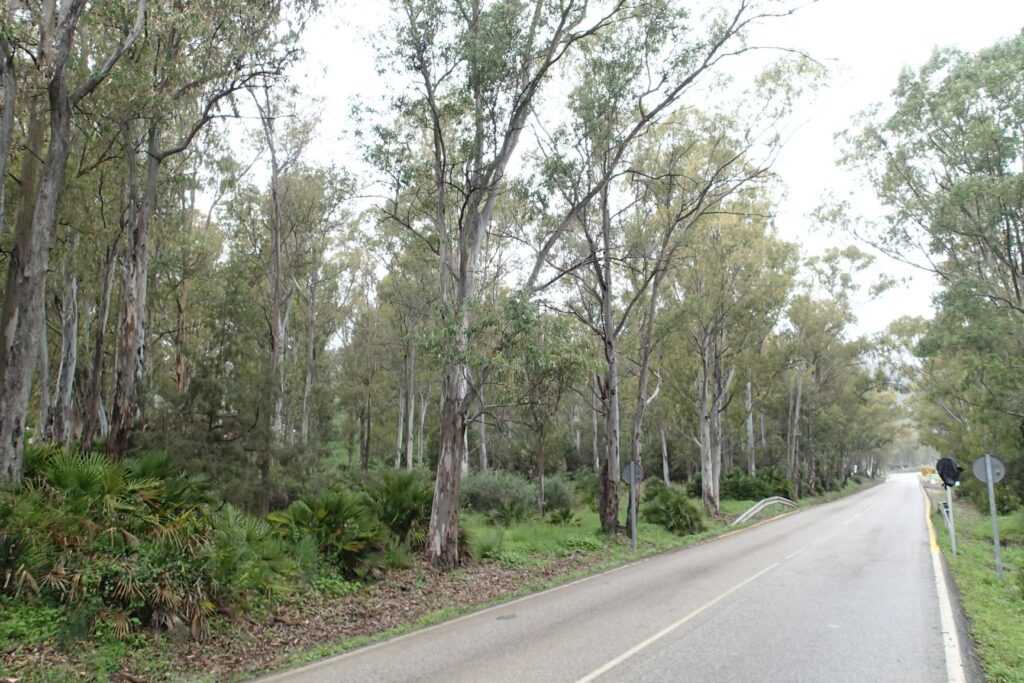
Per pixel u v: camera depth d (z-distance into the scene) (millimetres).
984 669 6914
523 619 9945
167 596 8367
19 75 12758
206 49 14273
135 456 16250
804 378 50875
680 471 61312
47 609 7770
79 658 7316
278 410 23750
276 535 11984
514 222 21375
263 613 9609
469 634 9062
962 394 37219
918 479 109188
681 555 17922
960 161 23859
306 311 41656
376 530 12961
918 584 12219
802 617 9414
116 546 8703
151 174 16250
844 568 14312
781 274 30734
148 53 14352
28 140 12852
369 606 10945
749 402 46156
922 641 8055
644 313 27750
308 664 7914
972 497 37344
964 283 22094
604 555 17812
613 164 17516
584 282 23094
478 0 15008
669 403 40562
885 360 46656
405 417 55719
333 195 27422
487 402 16859
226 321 21578
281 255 28688
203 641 8445
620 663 7199
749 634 8422
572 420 55781
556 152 16859
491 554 15523
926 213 23859
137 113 14984
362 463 46875
